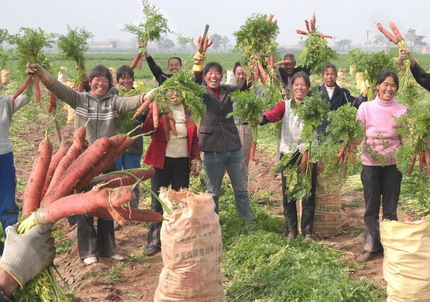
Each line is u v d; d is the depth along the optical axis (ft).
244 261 20.89
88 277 20.36
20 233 10.16
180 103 22.41
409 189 30.53
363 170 22.20
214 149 24.45
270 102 25.39
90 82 20.93
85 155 10.54
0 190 21.59
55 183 10.73
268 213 28.40
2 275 9.79
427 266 15.16
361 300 17.46
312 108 21.56
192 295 15.28
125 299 18.78
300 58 30.19
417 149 20.74
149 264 22.03
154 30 23.53
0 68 22.22
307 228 23.94
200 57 24.90
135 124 25.61
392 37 22.95
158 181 22.91
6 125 21.57
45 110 25.98
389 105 21.66
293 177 22.43
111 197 9.31
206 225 15.16
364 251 22.17
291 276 18.43
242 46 27.30
